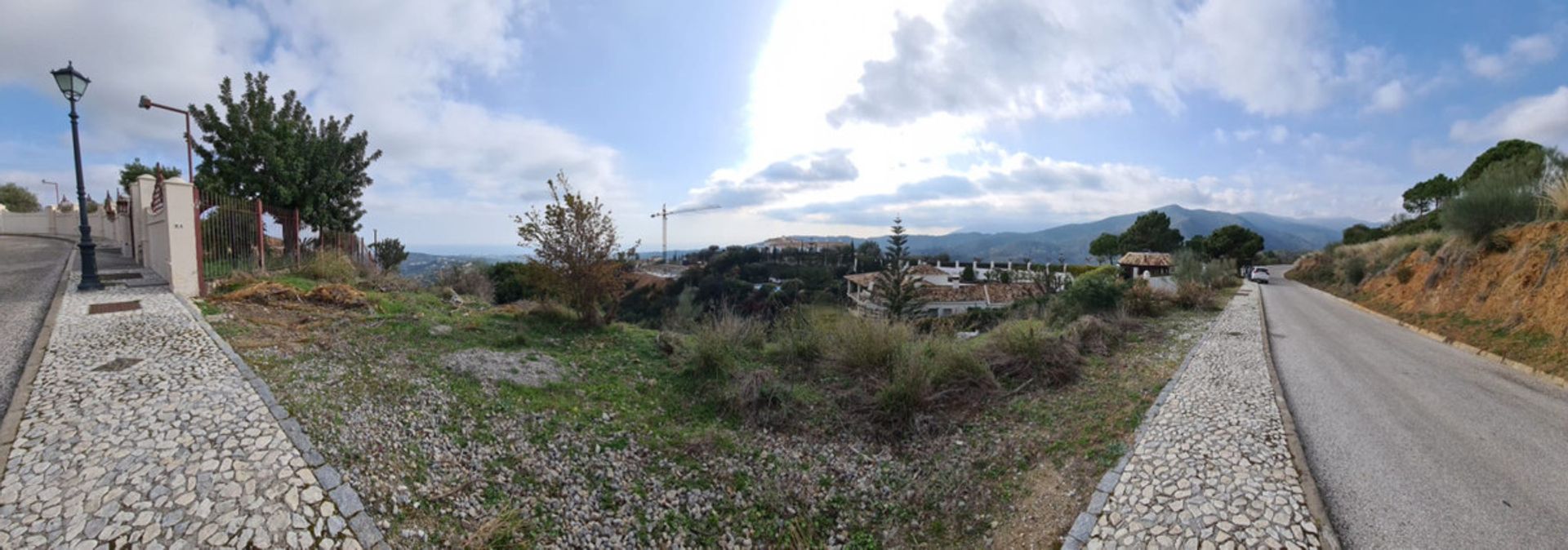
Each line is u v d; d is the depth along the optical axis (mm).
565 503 4254
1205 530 3357
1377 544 3217
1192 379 6770
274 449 3797
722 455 5352
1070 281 15977
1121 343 9508
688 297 13258
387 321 8125
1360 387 6691
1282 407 5586
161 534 2932
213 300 8391
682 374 7414
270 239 12070
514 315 9633
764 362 8125
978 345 8812
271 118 14000
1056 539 3713
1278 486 3836
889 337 7910
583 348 8164
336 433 4262
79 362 5191
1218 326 11625
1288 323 13102
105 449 3633
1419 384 6836
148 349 5668
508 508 3992
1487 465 4246
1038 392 6926
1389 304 15992
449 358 6637
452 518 3732
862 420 6223
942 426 6035
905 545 4195
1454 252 13164
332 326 7508
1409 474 4094
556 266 9289
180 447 3711
